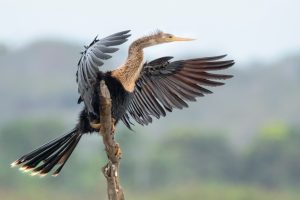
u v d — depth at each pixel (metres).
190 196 42.00
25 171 10.23
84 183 40.56
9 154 43.31
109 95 9.16
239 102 78.81
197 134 49.50
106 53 8.86
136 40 10.90
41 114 70.94
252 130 70.75
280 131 50.12
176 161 46.28
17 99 77.06
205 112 75.38
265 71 86.12
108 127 9.11
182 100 10.41
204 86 10.35
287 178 47.50
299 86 82.00
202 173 47.91
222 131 58.22
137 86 10.37
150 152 46.12
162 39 11.19
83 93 9.16
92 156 42.62
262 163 48.16
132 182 43.47
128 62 10.25
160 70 10.41
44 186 39.91
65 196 39.28
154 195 41.81
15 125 44.28
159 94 10.45
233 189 43.94
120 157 9.20
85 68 8.91
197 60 10.27
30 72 84.38
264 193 44.78
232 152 49.53
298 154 47.75
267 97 79.75
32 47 88.31
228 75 10.28
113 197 9.10
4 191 39.00
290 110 76.62
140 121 10.41
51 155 10.24
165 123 67.62
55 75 83.31
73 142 10.22
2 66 83.88
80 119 10.00
